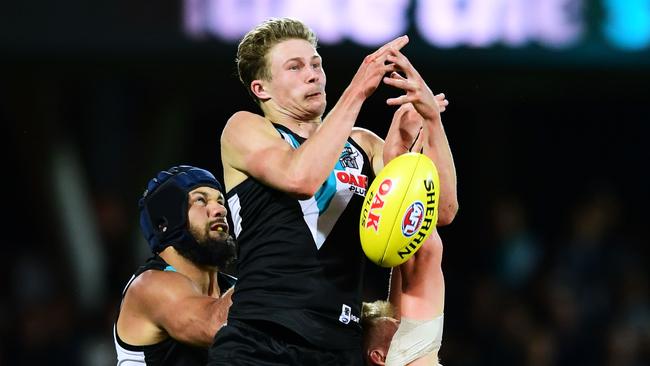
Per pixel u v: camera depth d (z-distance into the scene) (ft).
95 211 122.42
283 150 50.01
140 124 122.11
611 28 109.70
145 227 61.36
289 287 50.31
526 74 110.83
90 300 120.06
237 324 50.72
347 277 51.21
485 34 107.65
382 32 104.63
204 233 60.23
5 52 102.53
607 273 123.65
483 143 139.95
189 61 105.09
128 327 60.64
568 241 131.23
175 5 103.71
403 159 49.55
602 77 114.01
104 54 103.76
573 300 120.98
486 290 121.19
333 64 104.63
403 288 54.65
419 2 105.70
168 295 59.00
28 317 117.80
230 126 51.70
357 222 51.83
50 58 104.32
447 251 137.08
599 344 119.03
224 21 103.65
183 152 130.72
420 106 50.88
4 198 133.18
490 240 131.03
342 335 50.72
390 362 53.42
